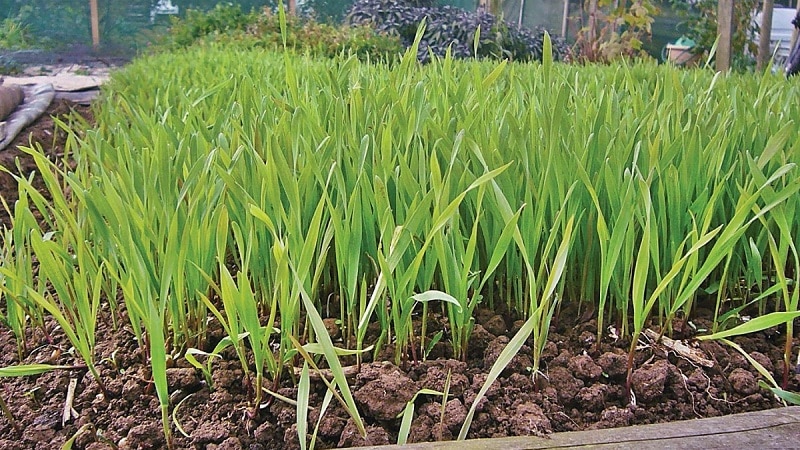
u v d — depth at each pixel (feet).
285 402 3.85
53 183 4.63
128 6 44.24
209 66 12.93
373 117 5.61
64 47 42.63
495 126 4.92
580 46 30.40
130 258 3.96
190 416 3.83
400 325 4.06
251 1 45.98
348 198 4.66
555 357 4.25
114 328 4.74
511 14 37.76
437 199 3.86
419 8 34.60
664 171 4.68
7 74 34.63
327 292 5.01
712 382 4.12
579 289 5.00
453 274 4.14
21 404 4.06
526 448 3.22
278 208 4.16
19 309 4.52
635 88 7.60
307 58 8.09
